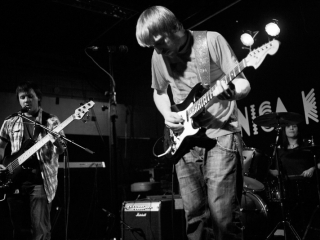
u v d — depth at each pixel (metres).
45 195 2.89
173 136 1.96
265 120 4.17
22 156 2.91
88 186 5.30
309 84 4.99
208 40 1.80
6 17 4.68
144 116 6.55
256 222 3.91
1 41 5.30
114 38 5.37
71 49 5.75
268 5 4.70
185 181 1.87
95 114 5.93
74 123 5.62
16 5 4.42
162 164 5.41
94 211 5.15
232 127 1.75
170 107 2.02
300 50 5.07
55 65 5.83
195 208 1.84
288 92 5.26
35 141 3.04
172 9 4.64
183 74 1.91
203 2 4.50
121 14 4.70
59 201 4.61
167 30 1.73
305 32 4.92
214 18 5.01
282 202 3.55
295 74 5.17
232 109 1.79
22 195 2.84
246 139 5.74
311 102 4.95
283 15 4.88
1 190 2.81
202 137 1.75
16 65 5.47
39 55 5.68
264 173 4.48
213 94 1.61
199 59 1.80
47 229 2.85
